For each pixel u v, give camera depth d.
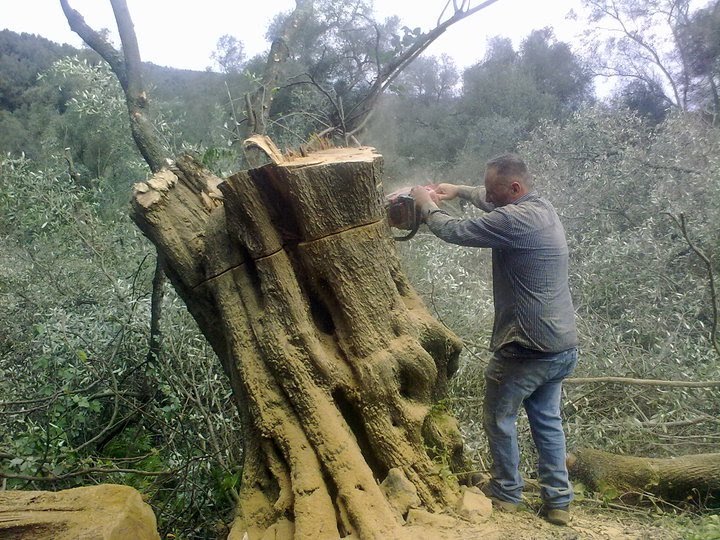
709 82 13.45
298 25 6.49
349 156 3.07
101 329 5.45
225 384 4.77
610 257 6.56
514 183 3.33
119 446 5.33
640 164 8.12
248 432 2.99
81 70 7.32
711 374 4.96
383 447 2.89
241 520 2.83
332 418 2.83
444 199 3.66
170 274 3.34
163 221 3.19
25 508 2.71
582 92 14.70
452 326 5.65
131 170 9.09
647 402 5.00
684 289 6.34
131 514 2.78
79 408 5.04
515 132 11.88
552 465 3.31
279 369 2.88
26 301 6.51
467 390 5.00
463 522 2.78
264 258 2.95
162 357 4.92
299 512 2.63
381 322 2.98
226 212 2.97
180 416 4.53
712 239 6.47
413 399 3.05
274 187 2.92
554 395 3.38
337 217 2.91
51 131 11.51
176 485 4.39
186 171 3.36
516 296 3.22
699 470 3.89
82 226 6.75
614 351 5.30
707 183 7.12
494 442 3.32
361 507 2.61
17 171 6.89
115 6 5.22
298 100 10.40
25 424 4.71
